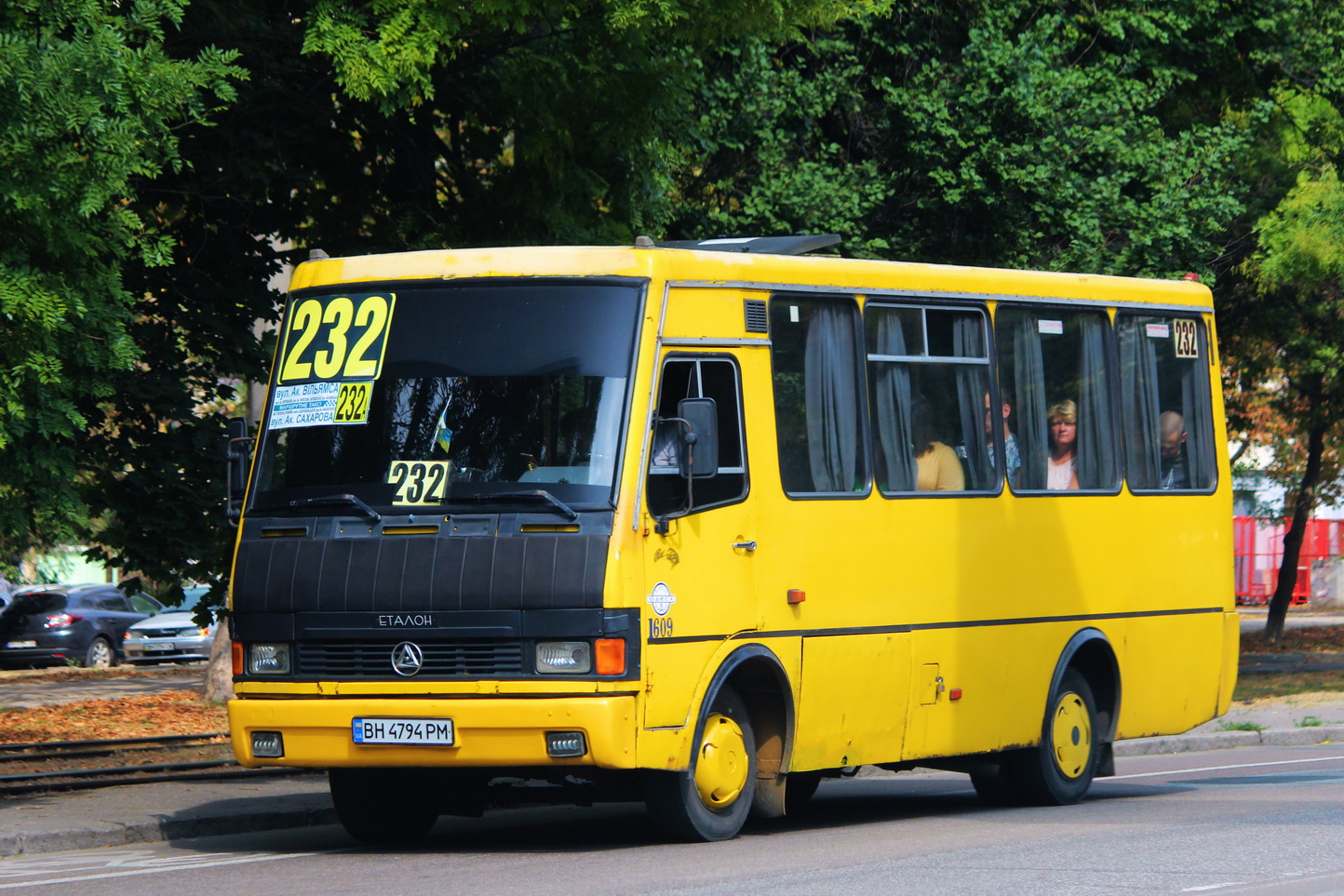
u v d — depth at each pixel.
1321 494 84.38
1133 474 30.02
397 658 21.38
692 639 21.95
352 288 23.17
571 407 21.72
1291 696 55.03
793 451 23.94
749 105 47.50
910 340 26.25
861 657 24.64
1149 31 51.06
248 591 22.22
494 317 22.41
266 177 36.38
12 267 24.14
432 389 22.28
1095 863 20.47
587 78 35.50
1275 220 56.28
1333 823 24.64
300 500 22.28
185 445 36.88
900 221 49.97
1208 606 31.28
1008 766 28.42
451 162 39.03
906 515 25.56
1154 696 30.14
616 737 20.73
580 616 20.80
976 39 48.47
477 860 21.92
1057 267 47.88
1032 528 27.81
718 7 32.91
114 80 24.38
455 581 21.16
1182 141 50.72
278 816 27.50
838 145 49.53
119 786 32.50
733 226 47.59
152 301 37.12
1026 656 27.56
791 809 29.20
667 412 22.20
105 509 36.06
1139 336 30.50
